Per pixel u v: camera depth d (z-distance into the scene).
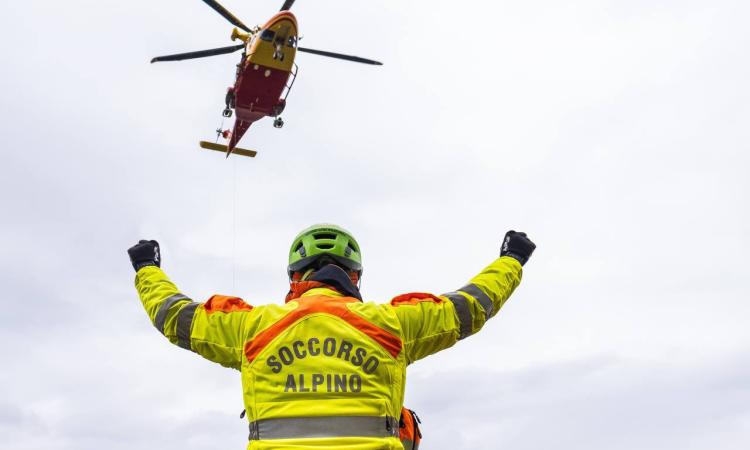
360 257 3.51
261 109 26.47
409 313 3.11
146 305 3.43
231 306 3.23
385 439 2.83
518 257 3.60
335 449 2.75
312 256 3.38
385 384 2.94
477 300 3.24
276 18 23.92
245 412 3.05
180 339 3.21
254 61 24.77
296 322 3.01
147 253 3.71
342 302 3.09
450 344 3.17
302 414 2.83
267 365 2.95
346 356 2.94
